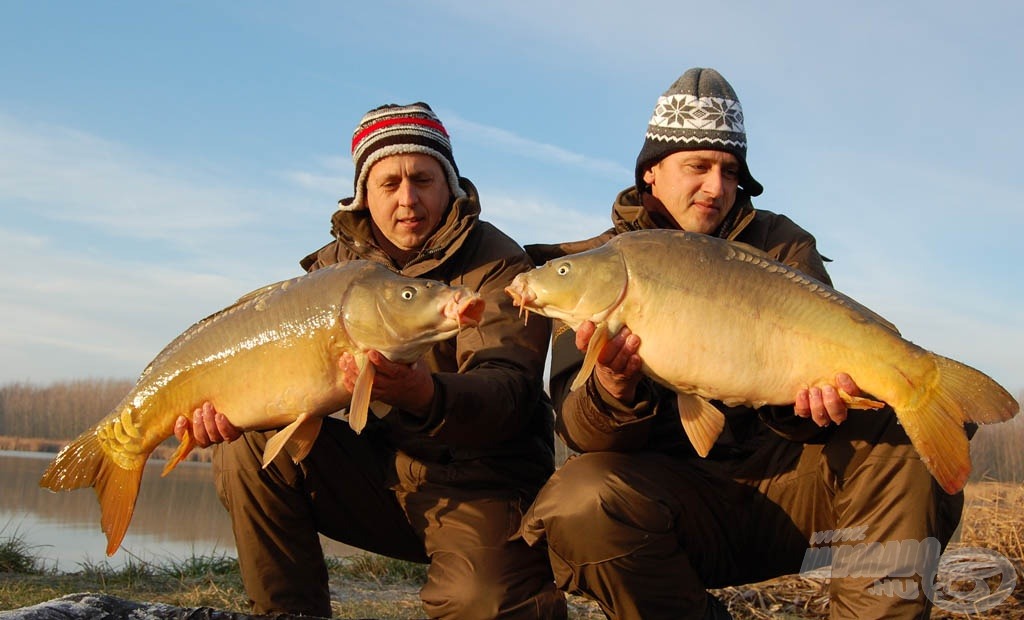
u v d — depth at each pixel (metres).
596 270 1.43
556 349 1.65
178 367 1.58
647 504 1.50
